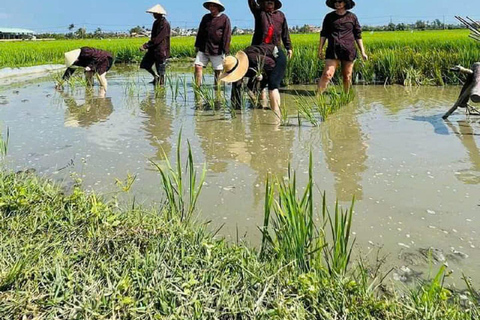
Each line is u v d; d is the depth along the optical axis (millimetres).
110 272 1911
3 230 2225
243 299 1748
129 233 2244
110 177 3385
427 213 2713
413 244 2361
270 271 1954
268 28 5902
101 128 5090
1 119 5602
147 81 10305
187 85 9273
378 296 1913
